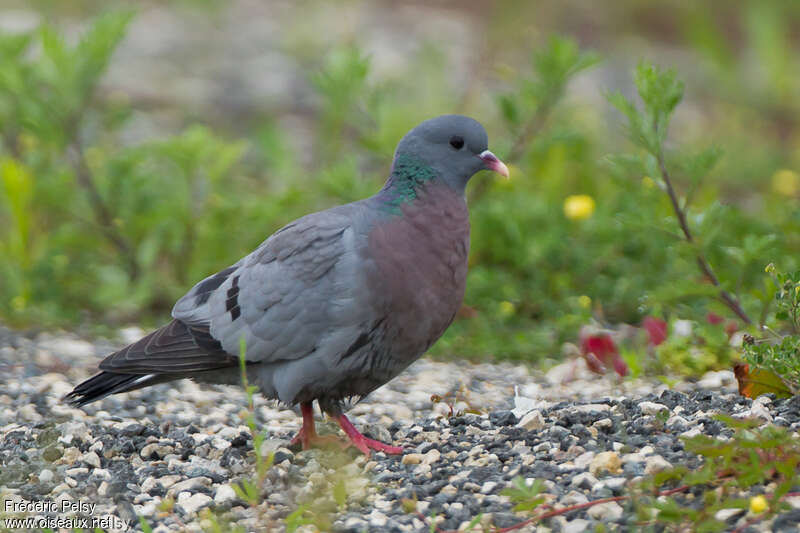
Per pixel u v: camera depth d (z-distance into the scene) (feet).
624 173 32.55
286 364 29.27
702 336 35.35
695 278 40.37
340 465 27.71
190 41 83.92
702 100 77.41
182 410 33.47
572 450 26.71
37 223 47.96
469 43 82.23
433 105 62.03
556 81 45.32
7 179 43.24
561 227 45.91
